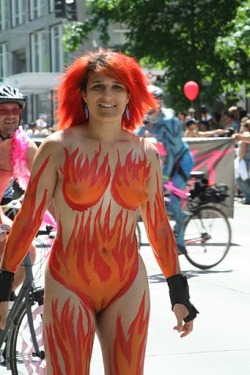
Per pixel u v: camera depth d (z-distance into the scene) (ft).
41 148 13.78
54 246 13.87
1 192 20.56
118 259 13.78
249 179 69.00
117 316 13.78
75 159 13.62
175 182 38.40
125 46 102.06
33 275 19.74
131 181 13.78
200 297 32.35
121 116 13.97
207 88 99.55
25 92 137.28
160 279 36.37
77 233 13.69
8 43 179.52
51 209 16.49
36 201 13.73
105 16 102.01
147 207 14.23
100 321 14.01
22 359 19.30
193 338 26.14
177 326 14.34
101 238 13.71
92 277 13.67
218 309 30.14
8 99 19.62
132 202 13.84
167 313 29.60
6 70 182.29
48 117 130.31
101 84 13.73
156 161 14.10
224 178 52.60
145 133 39.55
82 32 103.76
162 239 14.25
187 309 14.29
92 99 13.78
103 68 13.73
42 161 13.71
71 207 13.66
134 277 13.91
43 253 19.36
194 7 99.09
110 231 13.75
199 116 98.22
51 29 154.40
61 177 13.69
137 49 100.27
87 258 13.66
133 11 99.86
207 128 80.94
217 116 96.73
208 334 26.63
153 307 30.63
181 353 24.47
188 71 99.14
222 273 38.22
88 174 13.60
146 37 99.86
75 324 13.50
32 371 19.22
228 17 98.78
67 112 14.38
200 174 41.39
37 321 19.06
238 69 99.50
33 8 163.63
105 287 13.75
